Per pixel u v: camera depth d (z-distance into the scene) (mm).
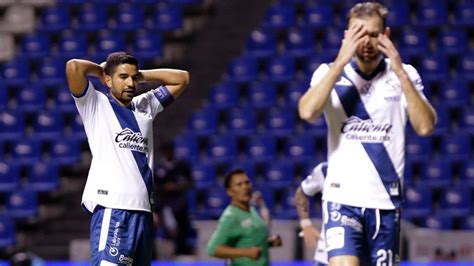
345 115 15266
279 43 49062
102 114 16547
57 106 46875
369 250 15250
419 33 48062
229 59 48594
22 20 52406
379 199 15078
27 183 43688
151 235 16703
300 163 42781
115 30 50781
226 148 43656
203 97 46906
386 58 15555
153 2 52031
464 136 43406
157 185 36000
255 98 45938
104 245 16141
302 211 21375
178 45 49812
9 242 41312
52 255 40906
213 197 41156
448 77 46562
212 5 51375
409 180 42281
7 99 47844
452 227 40688
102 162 16422
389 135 15211
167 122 45781
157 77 17297
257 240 23906
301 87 45812
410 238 36625
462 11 49250
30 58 49906
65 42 49875
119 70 16562
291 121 44531
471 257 36406
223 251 23484
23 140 45125
